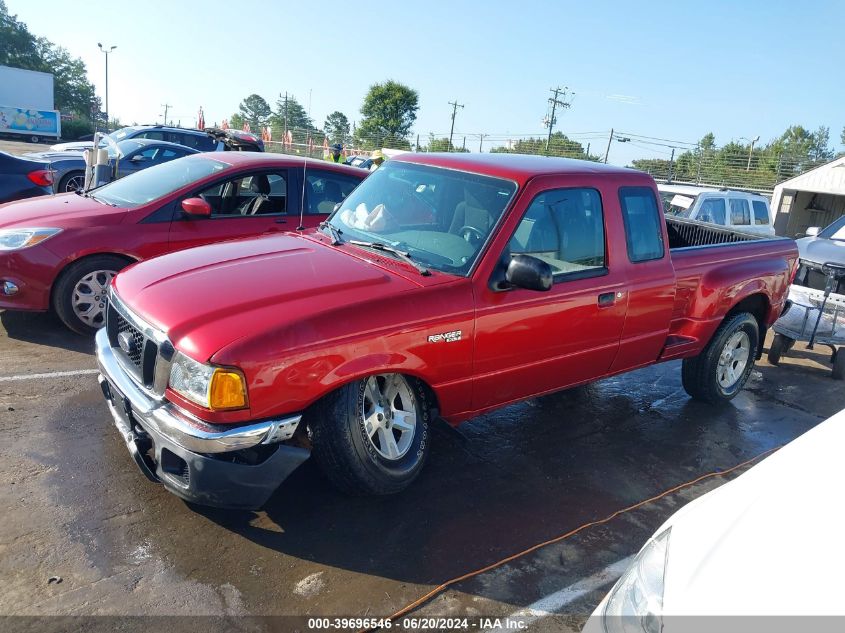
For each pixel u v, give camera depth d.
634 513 3.94
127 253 5.85
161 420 3.10
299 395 3.12
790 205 26.69
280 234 4.55
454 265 3.80
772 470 2.08
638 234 4.65
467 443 4.68
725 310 5.29
